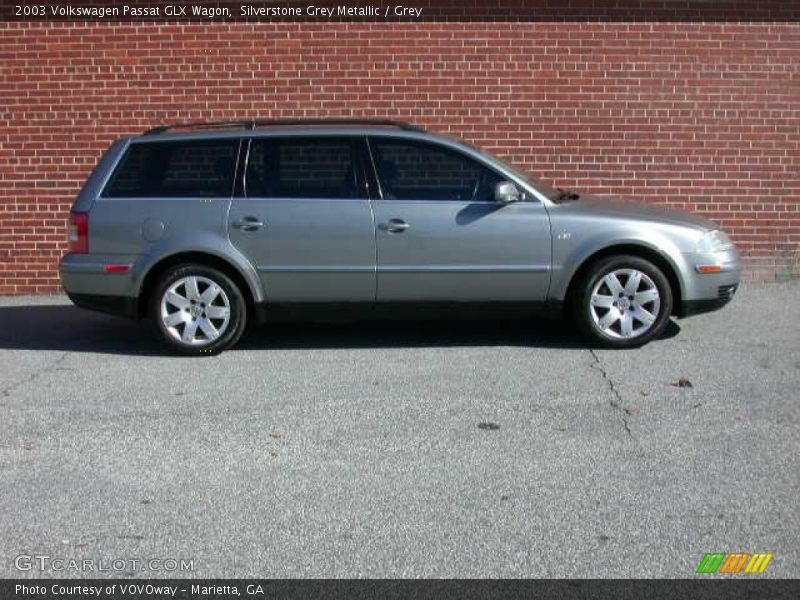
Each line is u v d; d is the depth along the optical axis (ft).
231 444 19.66
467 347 26.96
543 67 34.32
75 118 34.86
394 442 19.61
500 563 14.60
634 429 20.15
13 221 35.35
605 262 25.82
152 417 21.39
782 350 26.07
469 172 25.93
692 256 25.90
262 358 26.20
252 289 26.02
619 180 34.68
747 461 18.34
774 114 34.37
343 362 25.64
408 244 25.63
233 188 26.00
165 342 26.32
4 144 35.01
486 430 20.21
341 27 34.37
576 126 34.50
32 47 34.60
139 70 34.65
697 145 34.53
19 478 18.06
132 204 26.04
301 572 14.44
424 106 34.60
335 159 26.04
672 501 16.62
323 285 25.93
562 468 18.13
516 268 25.70
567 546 15.10
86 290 26.27
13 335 29.50
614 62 34.22
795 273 34.99
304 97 34.65
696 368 24.47
